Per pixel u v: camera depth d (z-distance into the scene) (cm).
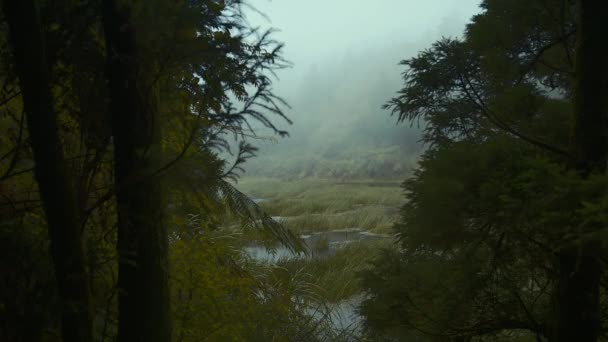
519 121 235
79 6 168
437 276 236
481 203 188
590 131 190
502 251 209
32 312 146
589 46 191
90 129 185
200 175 166
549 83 266
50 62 166
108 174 217
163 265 187
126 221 177
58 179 145
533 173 168
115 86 172
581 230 147
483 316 239
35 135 142
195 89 186
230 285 303
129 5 153
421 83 273
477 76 267
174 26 155
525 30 239
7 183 191
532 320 224
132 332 181
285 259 755
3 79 187
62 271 146
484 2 252
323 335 453
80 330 150
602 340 217
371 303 273
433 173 223
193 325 265
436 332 234
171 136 228
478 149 219
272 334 365
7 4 136
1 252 154
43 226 180
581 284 192
